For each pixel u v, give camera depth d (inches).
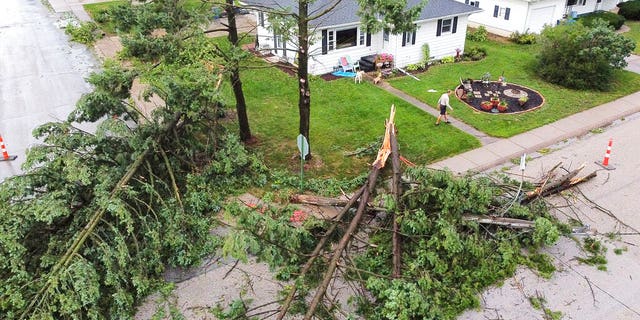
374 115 651.5
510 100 700.7
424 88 745.0
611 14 1065.5
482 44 968.3
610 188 485.1
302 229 358.9
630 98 709.3
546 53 775.7
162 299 357.7
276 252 332.8
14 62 860.6
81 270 307.3
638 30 1048.8
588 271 381.1
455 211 382.3
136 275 341.1
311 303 308.2
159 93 437.1
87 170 364.2
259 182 490.0
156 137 431.5
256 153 534.9
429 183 395.2
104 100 406.6
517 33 975.0
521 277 374.3
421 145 574.6
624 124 628.1
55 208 327.6
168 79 410.0
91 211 351.6
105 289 344.5
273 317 339.6
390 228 394.0
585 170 519.2
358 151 551.2
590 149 564.1
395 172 420.8
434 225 371.6
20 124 629.3
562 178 469.1
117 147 421.4
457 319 337.4
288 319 339.6
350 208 415.5
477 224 383.6
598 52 717.3
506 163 538.9
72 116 414.9
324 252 378.0
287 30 473.1
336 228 398.0
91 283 307.6
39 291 304.0
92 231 339.0
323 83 761.0
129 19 492.4
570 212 447.8
